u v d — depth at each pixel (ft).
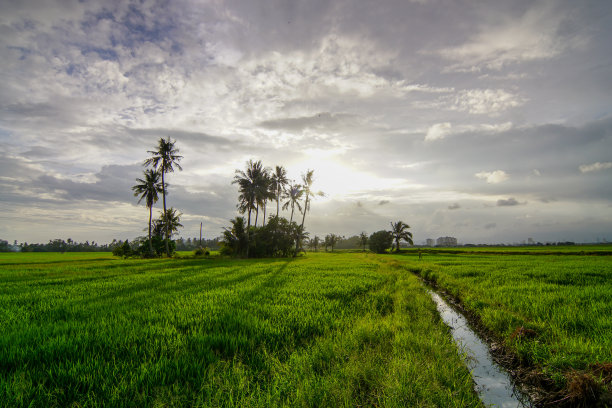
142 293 34.01
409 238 252.21
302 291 35.40
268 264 85.35
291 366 14.53
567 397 12.54
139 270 66.39
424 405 11.02
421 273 66.13
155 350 15.92
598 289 33.88
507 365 17.63
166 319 22.35
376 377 13.44
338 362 14.89
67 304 27.86
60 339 16.99
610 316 22.03
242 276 51.96
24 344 16.65
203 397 11.68
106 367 13.75
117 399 11.32
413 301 32.07
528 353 17.17
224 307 25.99
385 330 20.07
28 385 12.05
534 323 21.22
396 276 57.72
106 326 20.33
